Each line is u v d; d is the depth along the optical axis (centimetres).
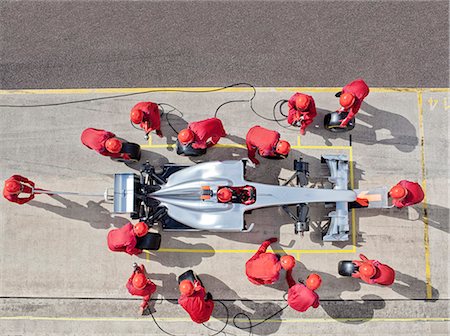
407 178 1187
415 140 1198
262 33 1218
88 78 1212
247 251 1166
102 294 1159
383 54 1215
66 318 1153
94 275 1163
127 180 1043
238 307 1152
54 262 1167
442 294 1159
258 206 1073
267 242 1106
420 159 1192
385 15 1222
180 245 1167
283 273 1158
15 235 1175
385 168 1189
